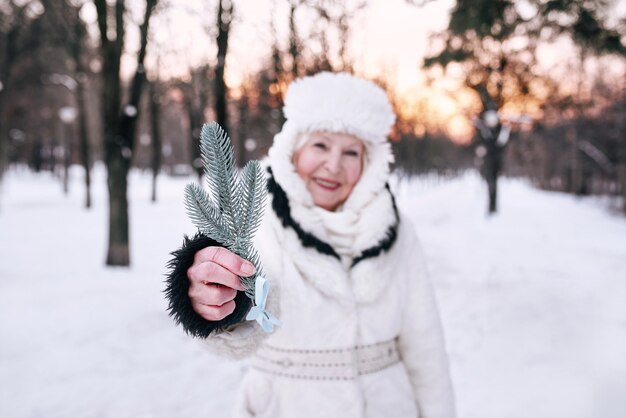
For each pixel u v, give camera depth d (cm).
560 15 620
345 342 137
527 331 512
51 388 376
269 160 149
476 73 1905
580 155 3488
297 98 147
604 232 1541
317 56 706
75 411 346
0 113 2003
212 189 69
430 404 150
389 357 146
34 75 2048
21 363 417
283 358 137
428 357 151
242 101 1178
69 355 435
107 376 399
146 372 409
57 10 1095
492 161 2141
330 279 136
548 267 897
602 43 641
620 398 361
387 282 144
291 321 135
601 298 654
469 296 670
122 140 785
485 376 405
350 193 154
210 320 90
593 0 598
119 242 801
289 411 134
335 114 144
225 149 69
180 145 4866
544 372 409
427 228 1558
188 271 87
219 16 662
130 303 582
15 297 607
